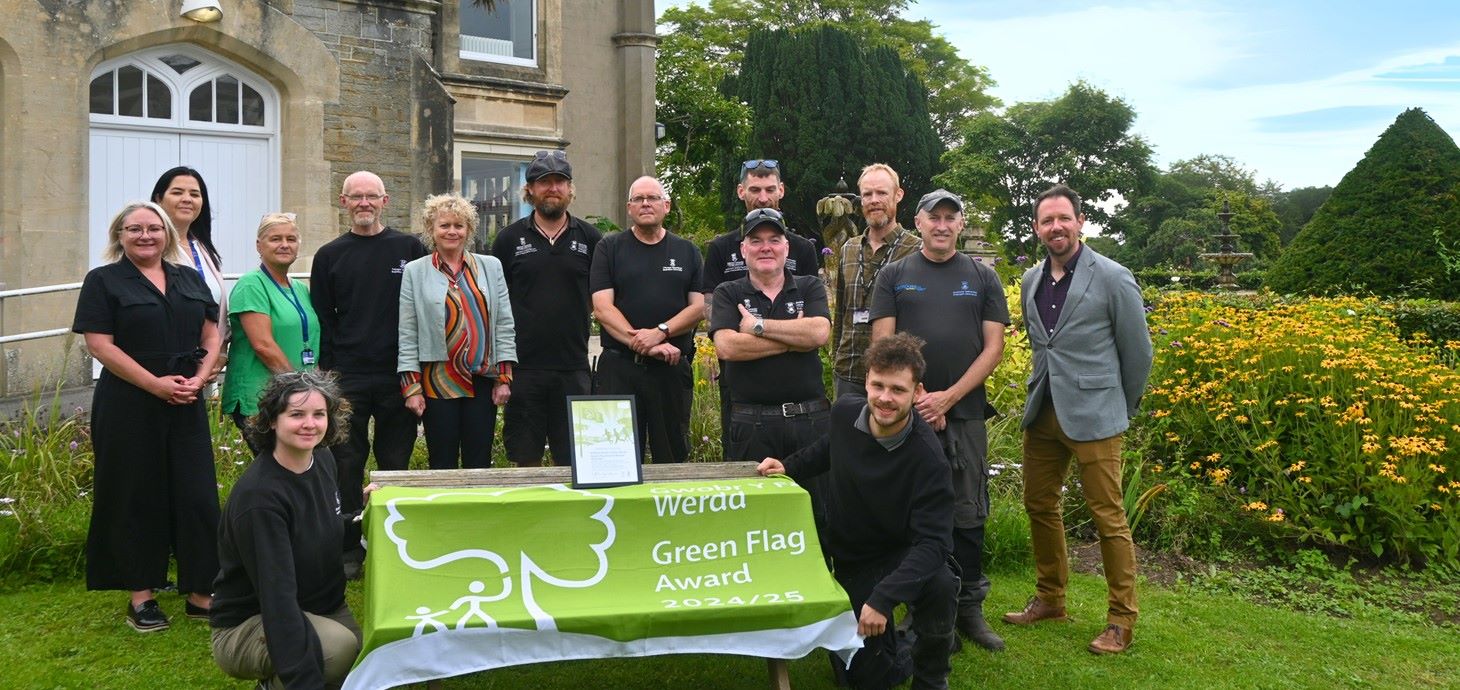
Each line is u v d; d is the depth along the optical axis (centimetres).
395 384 536
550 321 550
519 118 1399
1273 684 448
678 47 3484
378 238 543
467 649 343
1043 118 4347
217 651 356
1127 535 482
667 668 448
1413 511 612
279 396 352
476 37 1380
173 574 550
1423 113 1451
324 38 1005
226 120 984
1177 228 4262
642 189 539
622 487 402
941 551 391
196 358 475
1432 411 654
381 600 347
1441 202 1412
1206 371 742
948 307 475
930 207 476
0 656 434
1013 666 458
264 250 509
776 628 371
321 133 1004
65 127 873
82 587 525
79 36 876
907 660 424
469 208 530
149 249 466
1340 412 668
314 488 364
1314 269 1471
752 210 566
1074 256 488
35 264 862
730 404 532
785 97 3306
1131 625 480
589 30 1557
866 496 409
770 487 407
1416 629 525
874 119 3306
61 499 575
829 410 495
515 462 554
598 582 372
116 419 458
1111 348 481
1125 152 4400
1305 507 638
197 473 476
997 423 727
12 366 817
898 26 4391
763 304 488
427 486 399
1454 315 1067
